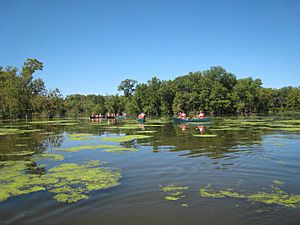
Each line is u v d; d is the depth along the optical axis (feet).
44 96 287.69
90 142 73.15
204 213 24.68
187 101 289.53
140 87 336.70
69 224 23.13
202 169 39.68
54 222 23.56
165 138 76.95
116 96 371.35
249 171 38.27
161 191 30.48
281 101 392.68
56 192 31.09
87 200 28.35
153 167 41.57
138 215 24.54
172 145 63.16
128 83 390.21
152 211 25.29
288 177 35.17
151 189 31.19
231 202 27.07
